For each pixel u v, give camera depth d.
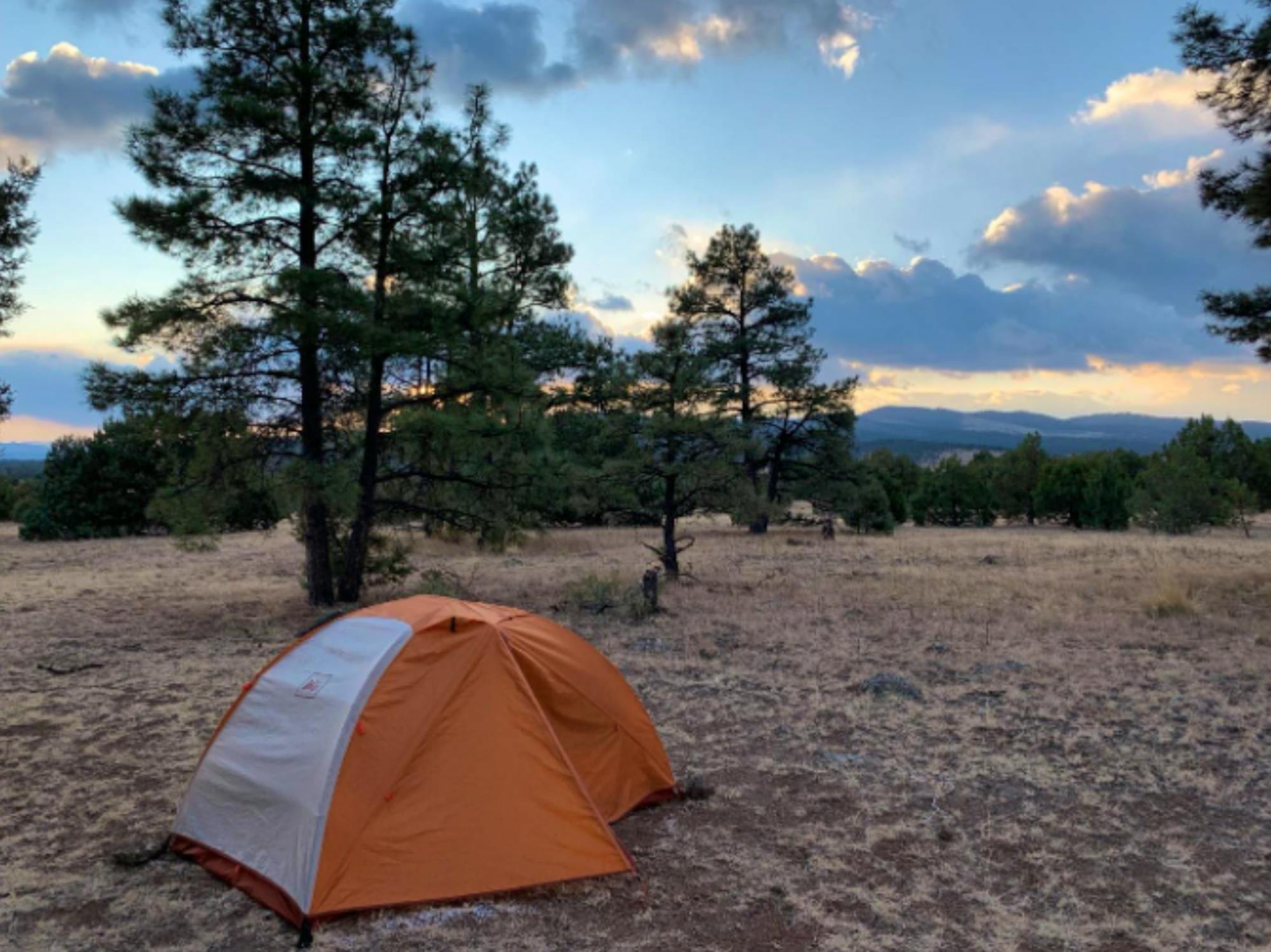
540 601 14.77
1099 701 8.49
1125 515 40.00
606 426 18.27
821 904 4.63
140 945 4.21
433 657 5.11
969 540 29.62
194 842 5.11
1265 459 43.06
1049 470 44.66
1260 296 14.23
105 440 31.19
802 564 21.06
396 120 14.28
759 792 6.25
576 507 17.17
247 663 10.21
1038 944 4.26
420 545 23.38
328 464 13.31
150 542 28.67
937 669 9.86
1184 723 7.80
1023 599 14.78
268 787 4.84
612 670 6.15
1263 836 5.50
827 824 5.68
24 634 12.14
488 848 4.68
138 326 12.11
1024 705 8.36
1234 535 33.28
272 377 13.55
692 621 12.88
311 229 13.85
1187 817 5.80
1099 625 12.23
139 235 12.75
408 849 4.57
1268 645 10.83
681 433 17.36
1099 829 5.61
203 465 13.17
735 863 5.11
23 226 18.34
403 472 14.95
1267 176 12.45
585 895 4.69
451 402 15.53
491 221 17.02
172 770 6.66
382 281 14.48
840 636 11.73
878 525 33.72
